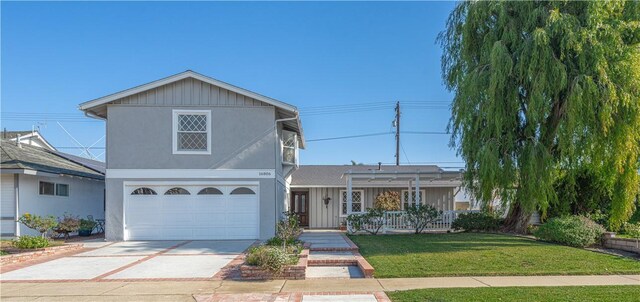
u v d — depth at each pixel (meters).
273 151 16.95
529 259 11.07
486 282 8.88
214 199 16.83
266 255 9.45
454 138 17.05
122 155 16.66
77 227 17.58
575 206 17.81
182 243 15.59
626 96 13.24
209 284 8.79
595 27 13.73
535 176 14.61
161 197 16.73
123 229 16.47
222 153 16.88
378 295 7.80
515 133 15.72
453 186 25.11
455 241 14.85
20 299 7.65
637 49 13.54
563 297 7.34
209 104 16.94
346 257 11.59
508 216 18.23
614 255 11.74
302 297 7.70
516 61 14.95
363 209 25.62
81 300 7.56
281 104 17.00
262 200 16.86
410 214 19.00
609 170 14.49
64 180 19.70
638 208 16.73
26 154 18.86
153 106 16.81
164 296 7.82
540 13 14.64
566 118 14.12
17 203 16.45
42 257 12.31
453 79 17.42
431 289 8.12
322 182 25.22
